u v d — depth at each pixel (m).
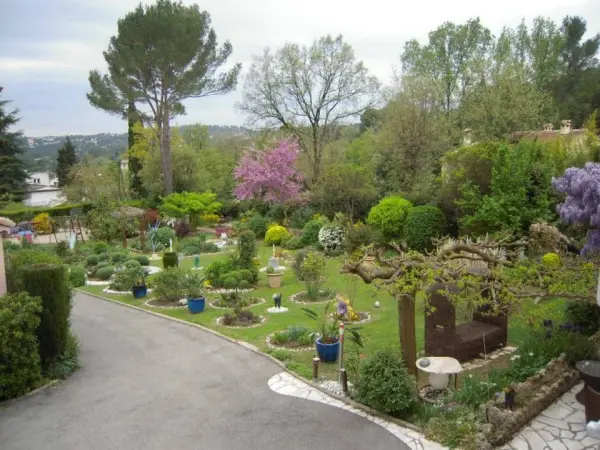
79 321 12.97
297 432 6.98
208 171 39.16
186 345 10.84
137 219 28.39
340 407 7.68
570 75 38.28
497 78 26.09
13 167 38.06
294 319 12.29
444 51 35.53
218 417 7.50
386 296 14.11
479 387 7.47
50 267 9.28
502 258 8.48
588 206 9.97
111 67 32.22
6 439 7.00
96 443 6.85
